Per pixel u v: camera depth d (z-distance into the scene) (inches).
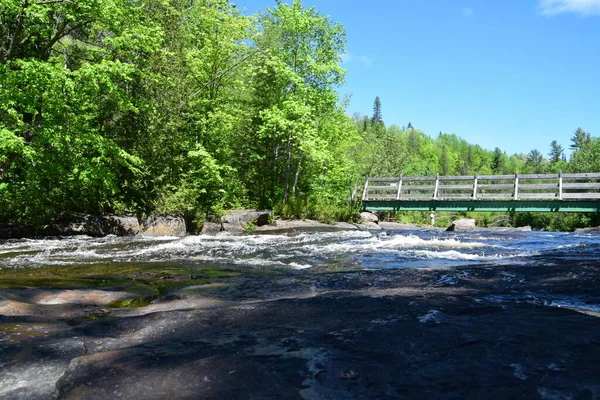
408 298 135.2
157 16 691.4
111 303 152.1
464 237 488.4
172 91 657.6
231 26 820.0
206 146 786.2
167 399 64.1
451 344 88.0
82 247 378.0
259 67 838.5
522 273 186.9
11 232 485.4
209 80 829.2
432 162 4613.7
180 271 231.6
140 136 633.0
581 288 153.4
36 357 86.8
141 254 320.8
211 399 63.4
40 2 514.9
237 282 184.2
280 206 813.2
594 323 104.3
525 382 67.5
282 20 911.7
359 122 2524.6
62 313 134.1
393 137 1449.3
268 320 112.5
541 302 134.8
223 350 85.7
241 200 822.5
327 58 943.7
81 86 514.0
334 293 150.3
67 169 535.5
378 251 327.6
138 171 597.9
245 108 909.8
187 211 645.3
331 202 976.3
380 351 84.0
